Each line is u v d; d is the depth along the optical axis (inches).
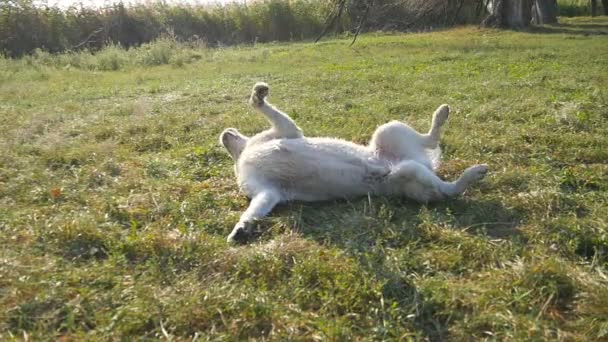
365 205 64.1
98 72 209.6
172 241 55.9
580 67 160.4
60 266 52.5
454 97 123.3
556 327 42.8
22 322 44.2
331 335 41.9
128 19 325.4
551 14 369.7
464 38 274.1
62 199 69.7
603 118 96.6
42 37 298.8
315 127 97.5
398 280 48.5
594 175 71.1
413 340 42.0
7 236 58.1
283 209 65.6
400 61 194.1
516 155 80.0
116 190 72.3
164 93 148.9
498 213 62.2
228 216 63.6
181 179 76.0
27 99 146.5
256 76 171.0
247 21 349.1
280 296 47.4
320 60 214.2
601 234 55.1
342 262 51.8
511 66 169.5
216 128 101.2
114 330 43.3
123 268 52.1
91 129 103.1
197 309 45.1
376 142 68.4
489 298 46.0
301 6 355.3
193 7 352.2
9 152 87.7
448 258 52.5
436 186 64.4
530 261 51.6
